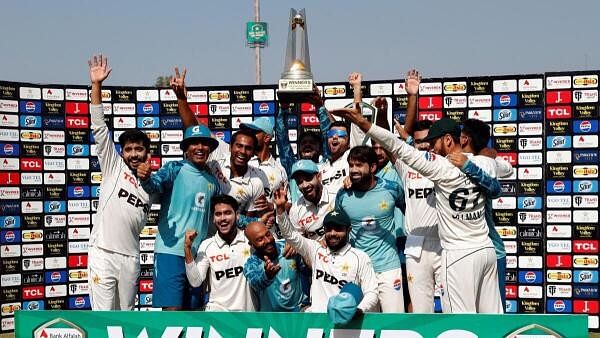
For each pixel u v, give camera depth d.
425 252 6.37
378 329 4.96
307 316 5.02
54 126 9.02
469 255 5.61
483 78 8.75
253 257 5.93
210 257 6.07
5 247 8.83
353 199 6.24
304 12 7.21
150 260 9.22
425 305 6.39
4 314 8.83
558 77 8.59
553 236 8.67
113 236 6.46
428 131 6.29
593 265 8.57
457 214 5.62
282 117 7.78
